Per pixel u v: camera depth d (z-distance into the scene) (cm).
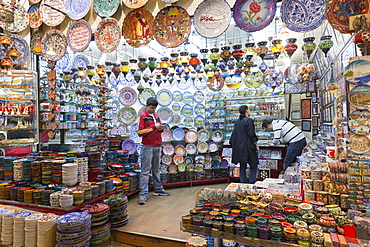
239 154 424
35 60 379
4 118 351
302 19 226
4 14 331
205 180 502
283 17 232
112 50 297
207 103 602
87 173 281
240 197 234
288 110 664
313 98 568
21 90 360
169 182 474
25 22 358
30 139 366
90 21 320
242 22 251
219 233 188
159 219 308
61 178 262
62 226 210
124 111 536
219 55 306
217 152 542
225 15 258
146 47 489
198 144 525
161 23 282
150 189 455
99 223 245
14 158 286
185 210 343
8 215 228
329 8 208
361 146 194
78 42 313
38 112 379
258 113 574
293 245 167
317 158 297
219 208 223
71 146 328
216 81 476
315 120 550
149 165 385
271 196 223
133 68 362
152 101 395
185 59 349
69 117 447
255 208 215
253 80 512
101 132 411
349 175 199
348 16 201
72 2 321
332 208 193
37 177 268
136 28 291
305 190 218
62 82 445
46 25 359
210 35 263
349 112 196
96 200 264
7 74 350
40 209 245
